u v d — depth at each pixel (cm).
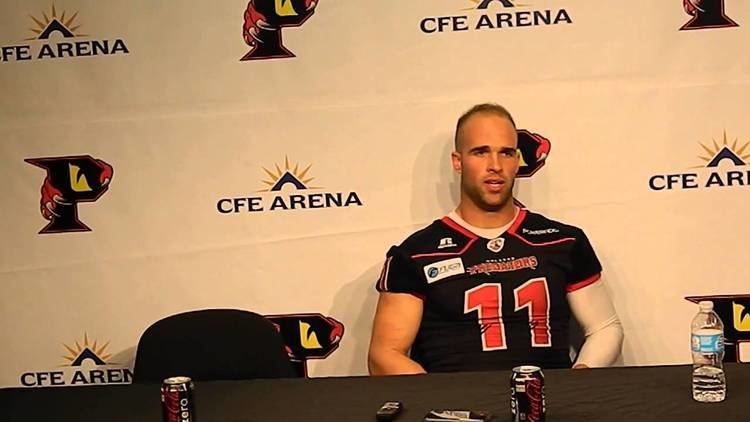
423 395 197
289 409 192
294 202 286
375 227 285
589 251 264
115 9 283
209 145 286
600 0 272
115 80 286
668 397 186
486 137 256
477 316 256
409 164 282
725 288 279
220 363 240
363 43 279
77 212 291
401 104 280
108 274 292
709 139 274
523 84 277
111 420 192
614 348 257
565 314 259
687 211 277
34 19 286
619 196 278
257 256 288
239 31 281
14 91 288
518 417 173
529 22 275
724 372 201
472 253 260
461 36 276
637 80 274
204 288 291
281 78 282
